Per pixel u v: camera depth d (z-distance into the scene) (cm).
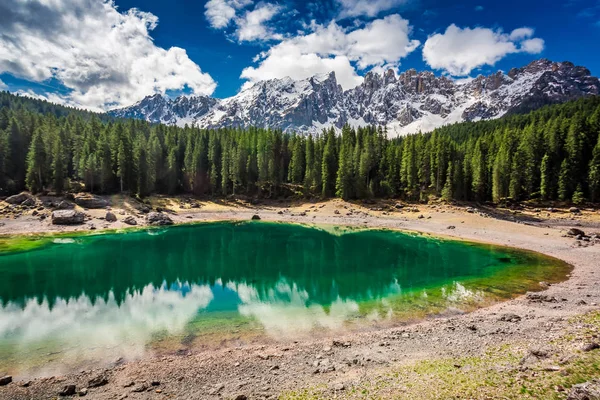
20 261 4353
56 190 8438
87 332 2230
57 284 3459
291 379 1577
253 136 13425
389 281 3550
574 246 5206
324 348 1950
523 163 9725
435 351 1822
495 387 1252
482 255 4850
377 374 1547
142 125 13562
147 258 4725
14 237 5825
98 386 1579
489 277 3616
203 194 11250
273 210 10031
